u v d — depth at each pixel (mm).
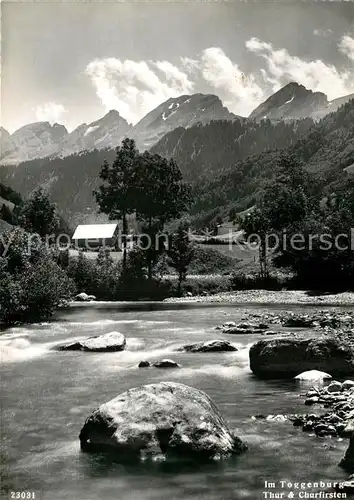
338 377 14820
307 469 7910
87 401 12195
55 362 17641
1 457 8609
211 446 8453
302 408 11328
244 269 86000
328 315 32406
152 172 79125
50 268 36719
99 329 28266
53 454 8734
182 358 18359
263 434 9539
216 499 7020
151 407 9008
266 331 25375
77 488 7418
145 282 69875
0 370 16141
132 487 7461
